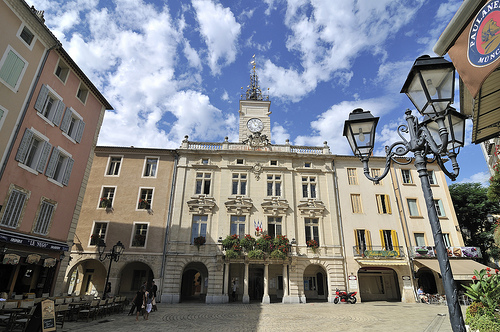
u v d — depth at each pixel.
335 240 27.53
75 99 19.84
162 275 25.12
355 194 29.53
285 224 27.58
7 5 14.74
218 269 25.31
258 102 38.97
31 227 16.05
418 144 5.28
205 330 12.69
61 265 18.34
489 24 4.79
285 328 13.16
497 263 33.59
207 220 27.39
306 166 30.59
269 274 28.33
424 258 26.59
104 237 26.12
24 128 15.71
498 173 12.15
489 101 6.96
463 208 32.81
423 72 5.09
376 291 28.78
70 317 14.26
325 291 28.45
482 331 8.63
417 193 29.56
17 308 11.50
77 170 19.92
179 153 29.44
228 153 29.66
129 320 15.02
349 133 6.61
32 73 16.25
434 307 21.52
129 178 28.12
